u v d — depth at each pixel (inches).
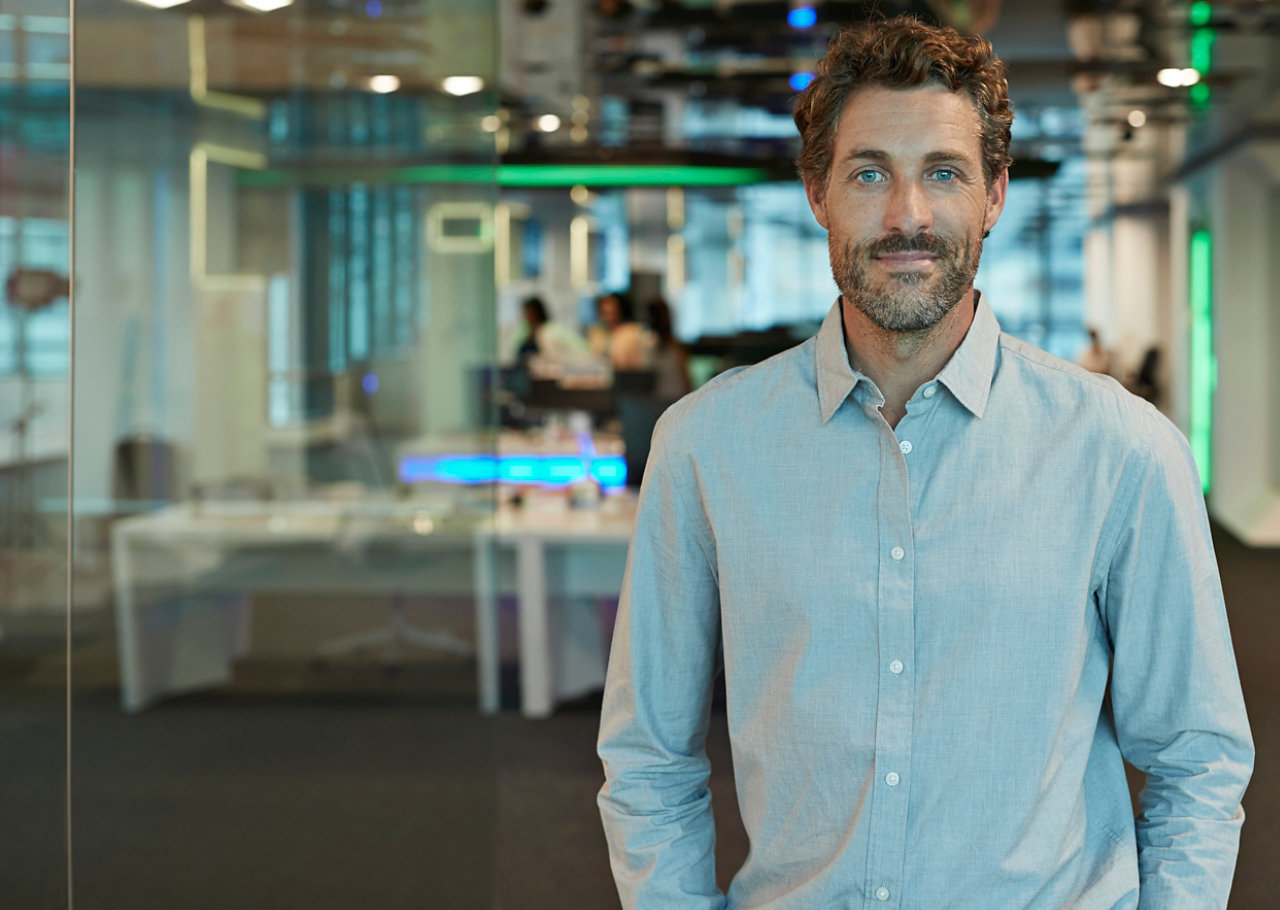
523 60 295.6
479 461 174.4
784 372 45.3
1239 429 387.5
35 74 84.5
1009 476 42.4
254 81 161.8
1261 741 159.5
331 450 170.1
